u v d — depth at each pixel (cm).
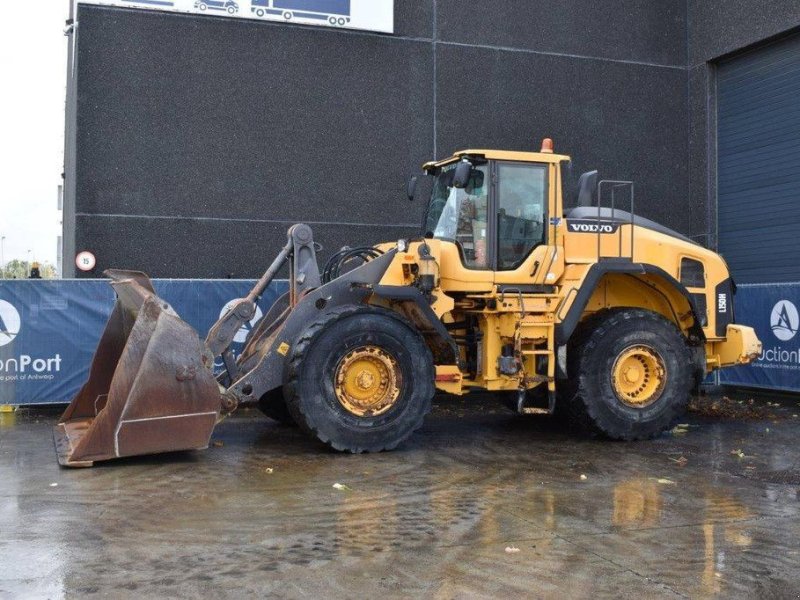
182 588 401
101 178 1121
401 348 746
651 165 1367
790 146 1241
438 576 419
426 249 775
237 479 637
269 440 809
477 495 589
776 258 1266
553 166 827
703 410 1023
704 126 1370
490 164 811
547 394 900
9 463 696
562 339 794
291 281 820
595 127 1330
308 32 1198
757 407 1053
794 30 1213
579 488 612
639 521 521
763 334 1141
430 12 1249
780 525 513
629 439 812
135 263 1137
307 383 719
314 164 1205
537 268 815
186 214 1155
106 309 991
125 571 425
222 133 1168
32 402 973
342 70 1214
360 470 671
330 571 426
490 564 438
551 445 793
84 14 1108
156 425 686
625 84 1350
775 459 724
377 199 1233
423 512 542
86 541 476
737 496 588
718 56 1338
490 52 1277
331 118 1212
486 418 976
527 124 1294
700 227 1380
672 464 702
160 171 1144
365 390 746
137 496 582
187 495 586
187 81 1152
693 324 875
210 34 1159
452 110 1260
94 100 1116
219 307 1034
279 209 1192
